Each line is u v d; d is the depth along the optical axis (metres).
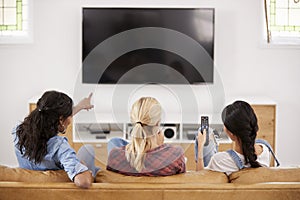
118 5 4.92
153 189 1.88
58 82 4.96
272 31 4.99
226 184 1.90
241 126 2.27
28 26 4.89
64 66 4.96
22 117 4.98
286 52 4.97
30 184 1.90
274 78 5.00
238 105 2.35
